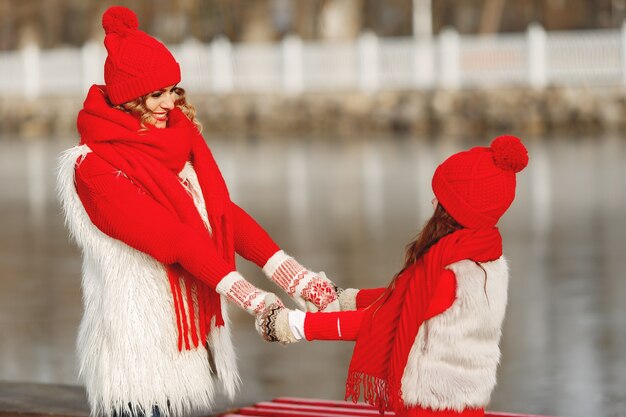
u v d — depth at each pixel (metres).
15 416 8.29
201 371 6.36
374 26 88.25
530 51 51.31
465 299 5.84
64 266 19.28
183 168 6.46
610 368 11.69
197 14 78.00
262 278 17.02
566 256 18.81
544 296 15.59
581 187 28.41
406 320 5.94
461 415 5.97
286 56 55.62
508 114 50.19
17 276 18.36
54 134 57.19
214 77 56.72
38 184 33.00
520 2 85.81
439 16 86.94
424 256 5.95
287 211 25.19
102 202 6.14
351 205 25.95
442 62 52.97
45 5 86.00
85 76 59.72
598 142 42.75
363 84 54.50
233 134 53.12
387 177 32.03
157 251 6.11
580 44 50.69
